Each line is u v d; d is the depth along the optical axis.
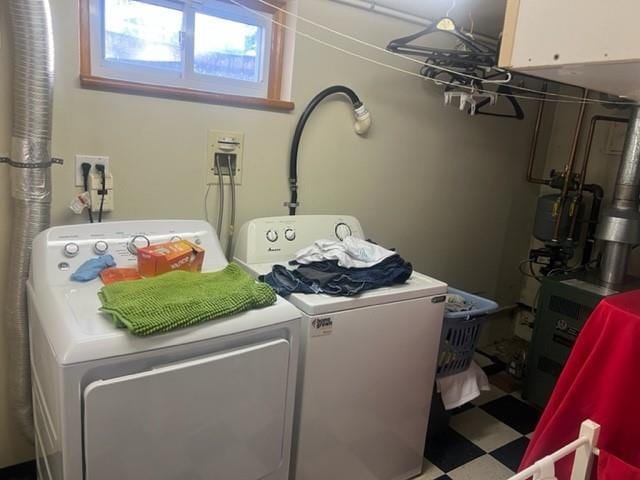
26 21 1.27
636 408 1.10
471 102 2.08
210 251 1.55
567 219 2.56
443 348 1.87
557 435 1.22
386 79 2.14
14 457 1.63
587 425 1.10
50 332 1.04
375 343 1.53
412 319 1.62
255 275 1.61
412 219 2.45
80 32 1.48
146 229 1.48
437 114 2.38
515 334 3.11
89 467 0.99
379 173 2.25
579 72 0.97
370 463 1.66
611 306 1.16
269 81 1.90
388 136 2.23
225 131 1.76
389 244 2.39
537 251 2.70
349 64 2.00
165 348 1.05
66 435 0.96
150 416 1.04
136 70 1.62
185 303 1.11
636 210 2.12
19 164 1.35
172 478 1.11
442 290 1.68
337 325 1.42
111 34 1.56
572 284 2.18
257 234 1.75
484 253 2.85
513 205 2.90
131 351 1.01
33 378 1.40
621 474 1.04
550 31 0.91
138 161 1.61
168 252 1.36
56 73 1.43
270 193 1.93
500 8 2.07
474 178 2.65
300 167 1.99
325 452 1.51
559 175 2.67
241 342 1.19
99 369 0.99
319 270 1.57
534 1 0.93
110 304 1.07
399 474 1.78
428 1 2.02
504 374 2.68
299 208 2.03
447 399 1.94
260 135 1.84
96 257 1.36
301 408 1.42
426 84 2.29
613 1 0.80
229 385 1.16
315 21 1.87
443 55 1.93
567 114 2.80
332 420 1.50
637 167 2.07
